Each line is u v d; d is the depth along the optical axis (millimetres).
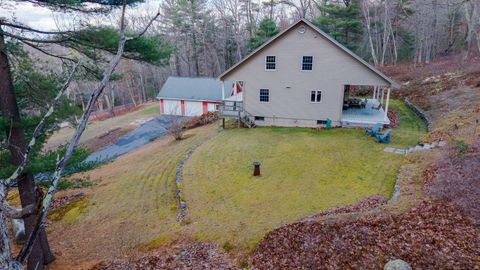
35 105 8711
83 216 12078
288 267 7098
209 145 17703
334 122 19891
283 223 9008
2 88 7504
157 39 8922
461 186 8609
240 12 50688
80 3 7559
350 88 31047
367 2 36969
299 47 19203
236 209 10516
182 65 55531
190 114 31969
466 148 10984
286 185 12023
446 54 38062
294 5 48375
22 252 2119
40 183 8445
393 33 38219
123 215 11625
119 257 9055
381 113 21516
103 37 7754
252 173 13414
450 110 18125
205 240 8867
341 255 7090
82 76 8992
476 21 32250
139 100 52406
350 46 38781
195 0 48250
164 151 18688
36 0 7070
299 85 19875
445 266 6270
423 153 12891
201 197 11695
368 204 9727
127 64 44281
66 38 7879
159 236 9703
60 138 28250
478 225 7230
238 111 20609
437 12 37969
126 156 20203
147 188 13555
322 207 10008
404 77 29172
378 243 7223
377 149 15086
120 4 7887
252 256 7785
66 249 10195
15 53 8141
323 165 13680
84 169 9648
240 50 50469
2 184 2117
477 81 20688
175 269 7766
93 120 38094
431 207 8211
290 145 16656
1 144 7461
